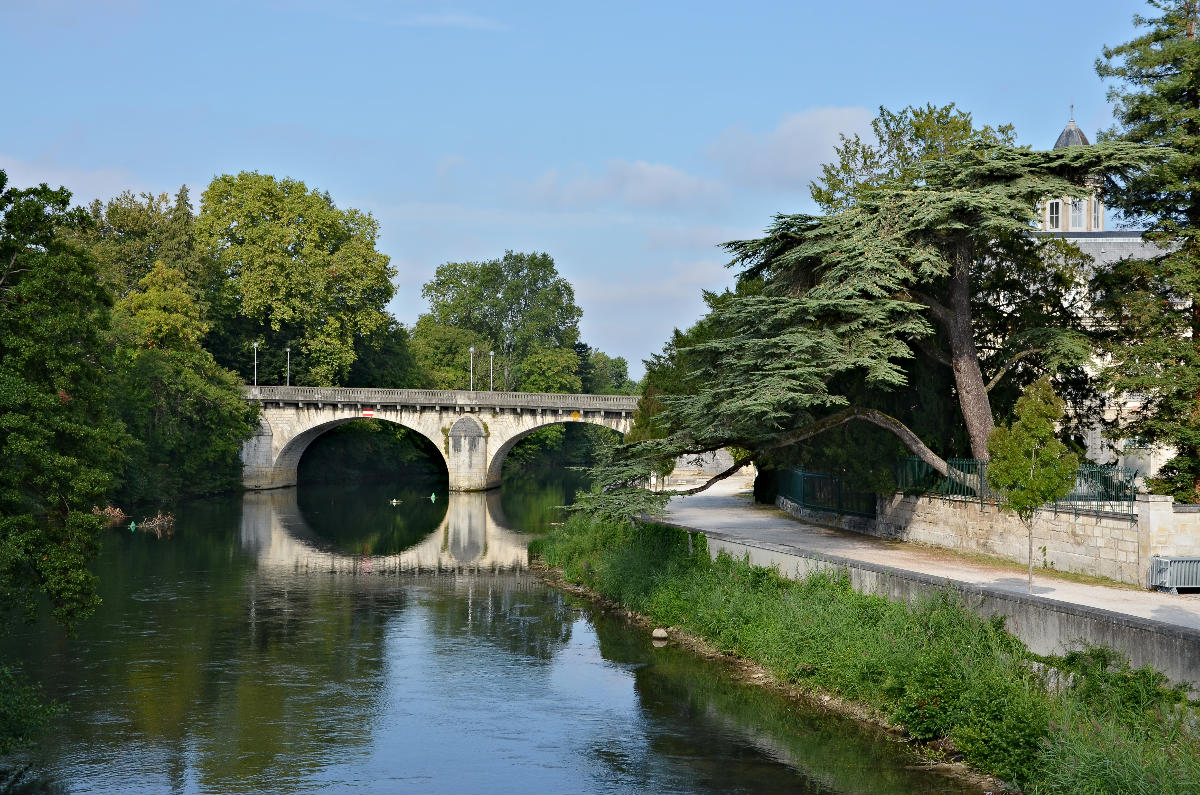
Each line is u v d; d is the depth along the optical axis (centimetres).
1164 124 3834
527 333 14175
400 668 3269
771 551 3550
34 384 2681
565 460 14625
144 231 9375
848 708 2719
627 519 4706
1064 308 4091
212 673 3200
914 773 2269
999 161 3516
